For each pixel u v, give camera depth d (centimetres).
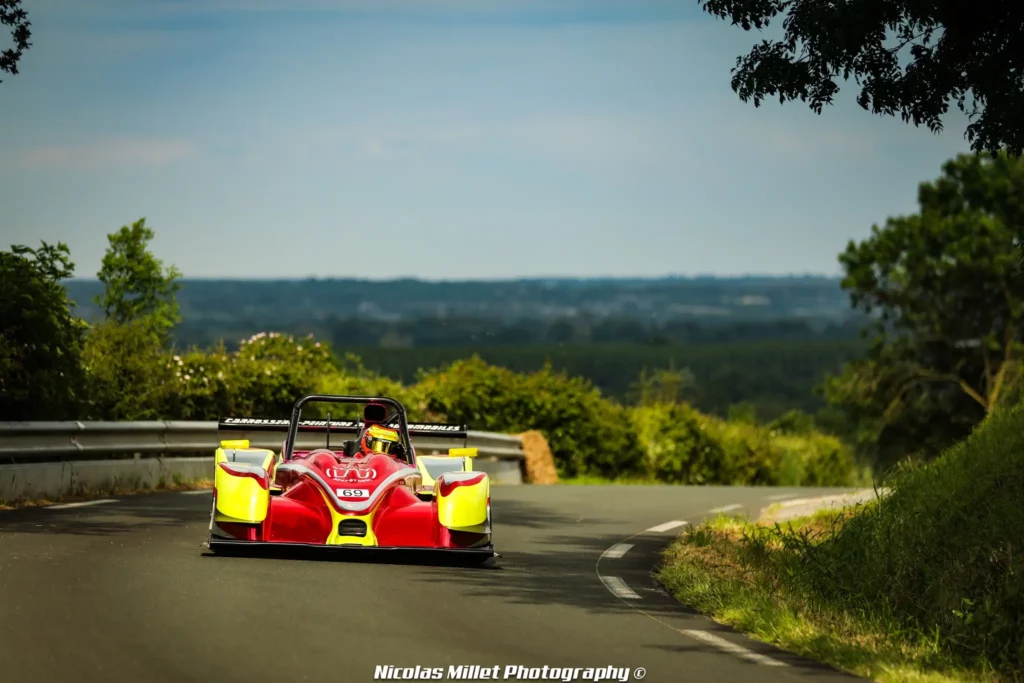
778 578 3681
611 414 10744
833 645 2700
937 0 3794
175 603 2711
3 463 5016
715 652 2623
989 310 17212
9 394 4959
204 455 6347
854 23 3788
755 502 7056
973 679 2694
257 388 7375
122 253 7981
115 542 3612
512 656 2430
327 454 3666
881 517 3931
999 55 3856
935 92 3969
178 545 3600
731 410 17862
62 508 4534
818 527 4956
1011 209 17038
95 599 2712
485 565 3678
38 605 2616
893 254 17538
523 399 9744
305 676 2156
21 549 3375
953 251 16938
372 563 3466
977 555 3325
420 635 2553
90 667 2133
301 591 2934
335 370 9212
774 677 2409
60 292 5356
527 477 8775
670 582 3566
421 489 3978
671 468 11375
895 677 2466
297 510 3444
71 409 5456
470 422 9419
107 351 6438
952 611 3091
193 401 6944
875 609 3300
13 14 5122
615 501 6681
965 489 3769
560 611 2988
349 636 2491
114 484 5356
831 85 4009
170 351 7106
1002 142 3984
